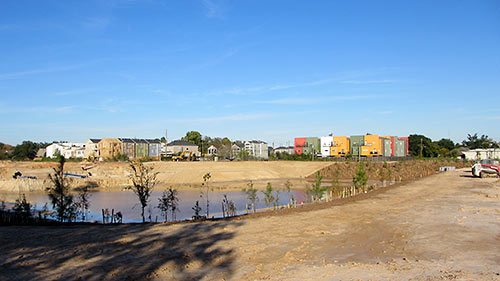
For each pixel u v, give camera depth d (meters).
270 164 63.78
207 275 8.37
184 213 25.27
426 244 10.45
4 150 107.81
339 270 8.33
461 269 8.04
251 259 9.58
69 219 18.91
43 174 55.28
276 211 18.59
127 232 13.79
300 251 10.23
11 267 9.10
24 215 19.53
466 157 89.38
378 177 49.06
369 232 12.34
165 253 10.39
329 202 21.45
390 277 7.66
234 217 17.69
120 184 46.00
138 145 99.81
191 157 75.12
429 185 29.17
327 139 82.81
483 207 16.91
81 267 9.07
